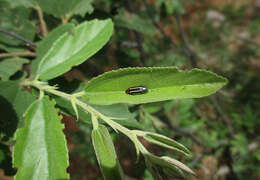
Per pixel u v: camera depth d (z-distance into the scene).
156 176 0.08
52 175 0.08
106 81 0.09
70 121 0.13
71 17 0.14
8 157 0.12
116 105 0.11
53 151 0.09
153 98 0.09
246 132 0.38
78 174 0.41
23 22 0.14
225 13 0.61
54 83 0.11
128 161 0.33
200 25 0.57
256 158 0.34
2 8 0.14
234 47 0.54
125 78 0.09
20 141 0.09
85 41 0.11
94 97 0.09
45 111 0.09
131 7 0.21
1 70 0.12
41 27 0.15
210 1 0.62
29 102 0.11
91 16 0.14
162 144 0.08
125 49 0.26
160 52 0.32
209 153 0.32
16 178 0.08
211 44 0.54
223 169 0.32
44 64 0.11
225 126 0.35
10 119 0.11
